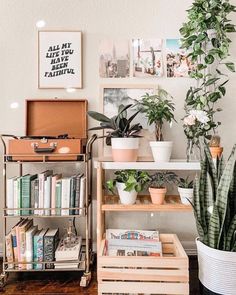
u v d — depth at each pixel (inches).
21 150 67.4
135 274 57.9
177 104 81.2
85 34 81.2
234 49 80.7
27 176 70.9
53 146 67.5
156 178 72.9
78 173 81.2
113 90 81.0
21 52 80.9
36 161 67.4
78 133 80.2
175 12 81.0
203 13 70.0
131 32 81.2
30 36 81.0
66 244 71.4
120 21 81.2
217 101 81.0
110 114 80.7
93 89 81.4
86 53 81.2
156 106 72.4
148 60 81.2
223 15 71.1
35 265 67.5
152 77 81.4
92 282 67.7
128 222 82.3
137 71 81.1
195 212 59.4
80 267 67.8
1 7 80.5
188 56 74.8
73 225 75.8
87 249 67.5
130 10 81.2
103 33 81.3
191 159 74.3
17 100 81.0
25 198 67.9
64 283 67.4
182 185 70.1
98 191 66.8
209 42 75.2
